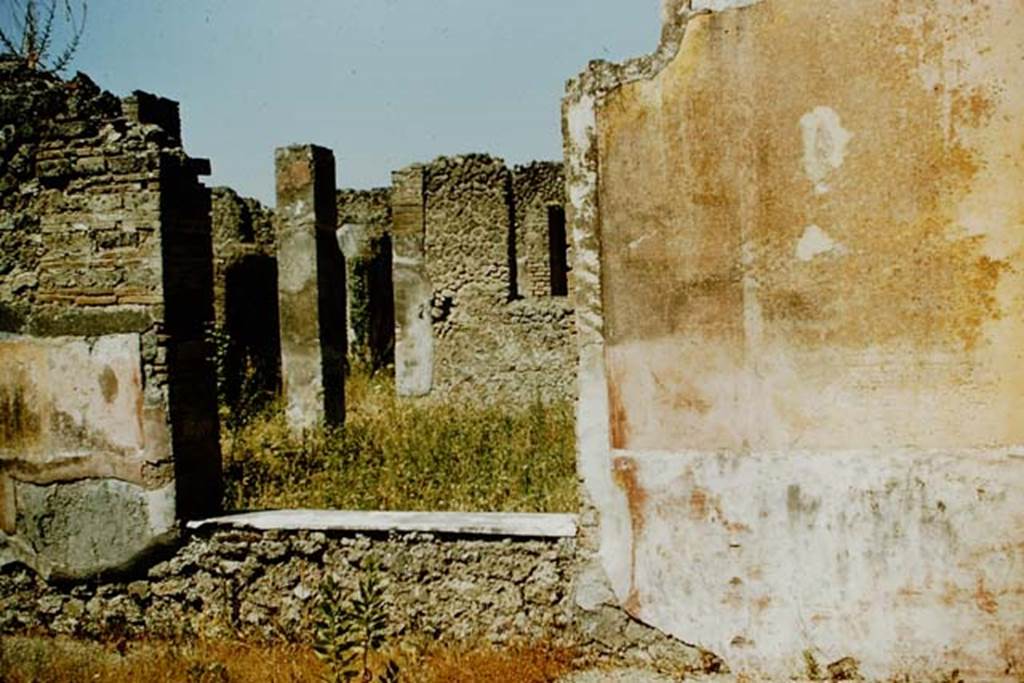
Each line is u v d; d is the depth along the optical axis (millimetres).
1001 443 4590
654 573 5008
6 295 5863
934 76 4594
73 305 5738
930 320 4648
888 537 4723
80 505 5770
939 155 4605
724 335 4902
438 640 5281
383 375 17250
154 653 5371
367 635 4434
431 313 14977
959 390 4629
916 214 4645
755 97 4816
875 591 4746
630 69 4988
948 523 4656
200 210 5922
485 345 14789
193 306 5844
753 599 4883
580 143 5074
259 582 5566
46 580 5844
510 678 4754
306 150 11453
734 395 4895
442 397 14891
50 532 5828
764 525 4863
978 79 4539
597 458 5082
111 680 4957
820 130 4738
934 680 4688
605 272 5055
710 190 4895
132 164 5590
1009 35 4500
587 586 5090
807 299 4793
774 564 4855
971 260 4590
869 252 4707
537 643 5133
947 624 4676
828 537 4789
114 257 5652
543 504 7551
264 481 8523
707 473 4930
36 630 5859
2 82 5906
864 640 4762
